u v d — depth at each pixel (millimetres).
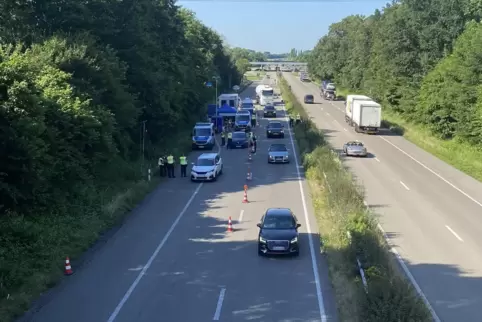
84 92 28516
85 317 14938
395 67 66438
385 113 73750
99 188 28766
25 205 22172
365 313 13195
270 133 55000
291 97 94500
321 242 21938
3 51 24781
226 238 22781
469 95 47656
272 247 20078
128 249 21188
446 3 61156
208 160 35781
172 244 21875
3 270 17109
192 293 16750
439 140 52188
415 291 15992
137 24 40250
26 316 14984
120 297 16391
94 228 23062
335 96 103438
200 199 29922
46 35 32562
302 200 29562
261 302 16031
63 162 24469
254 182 34562
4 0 31031
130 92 39656
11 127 20422
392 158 43906
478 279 18219
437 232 23875
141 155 39656
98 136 26656
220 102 69062
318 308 15555
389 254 19734
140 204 28672
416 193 31766
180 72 51875
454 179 36125
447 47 61406
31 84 21906
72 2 33875
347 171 36250
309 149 43719
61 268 18688
